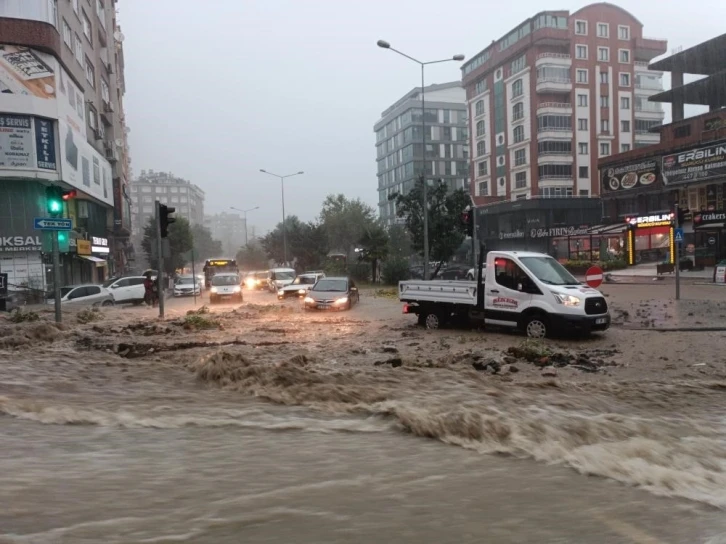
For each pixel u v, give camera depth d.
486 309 12.42
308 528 3.05
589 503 3.54
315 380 7.12
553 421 5.34
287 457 4.35
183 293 32.94
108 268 48.56
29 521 3.01
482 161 69.81
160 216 16.50
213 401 6.36
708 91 44.84
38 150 27.88
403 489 3.71
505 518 3.27
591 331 11.63
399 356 9.53
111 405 6.03
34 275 28.88
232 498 3.46
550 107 58.44
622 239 45.38
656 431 5.15
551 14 58.78
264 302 25.75
